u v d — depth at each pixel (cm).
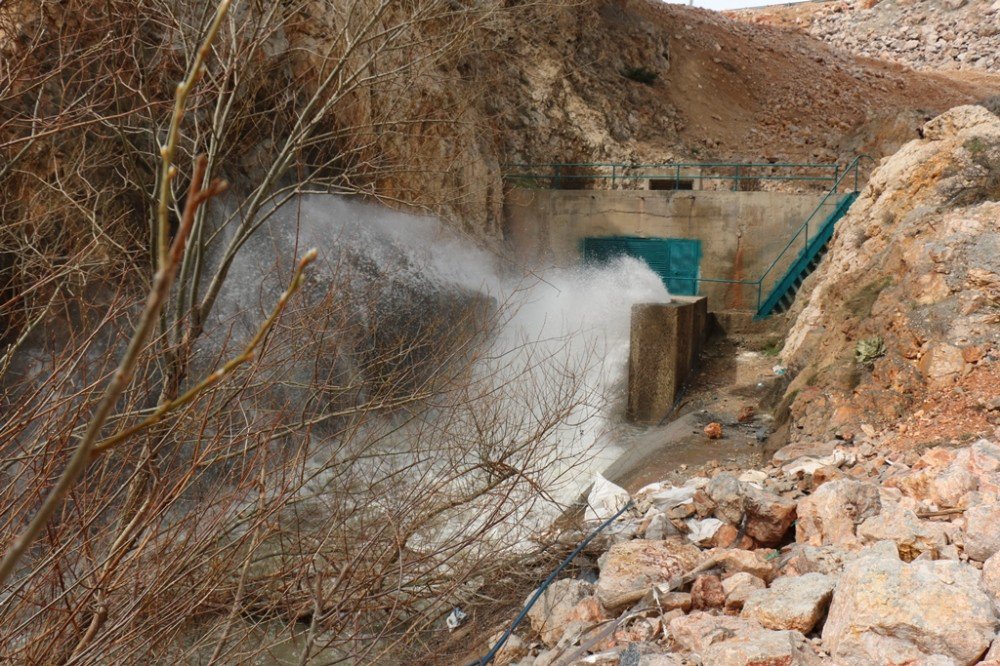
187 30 830
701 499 713
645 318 1512
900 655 403
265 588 572
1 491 433
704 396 1509
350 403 799
